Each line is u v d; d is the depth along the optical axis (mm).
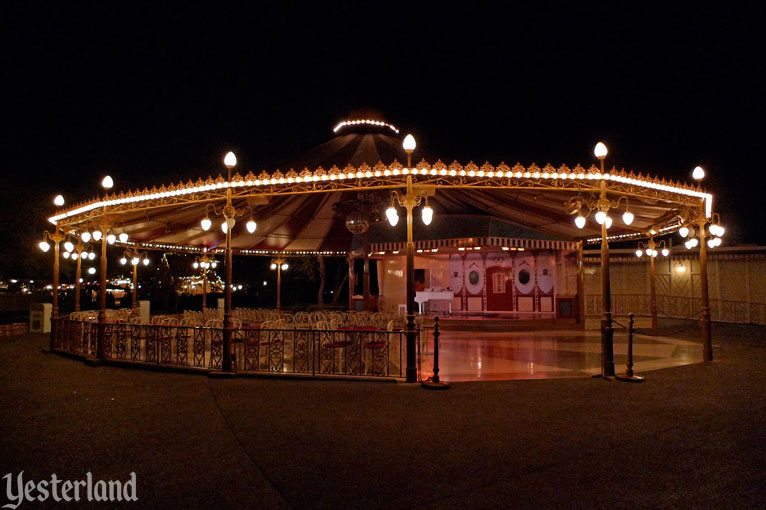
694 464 4586
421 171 8789
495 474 4348
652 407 6707
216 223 15438
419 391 7691
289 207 14789
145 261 19734
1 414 6453
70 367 10148
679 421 6027
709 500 3811
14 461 4727
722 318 21484
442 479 4234
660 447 5062
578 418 6156
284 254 22641
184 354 9828
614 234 17109
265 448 5055
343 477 4289
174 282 30641
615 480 4211
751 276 20641
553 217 15109
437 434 5504
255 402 7023
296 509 3672
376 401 7059
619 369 9656
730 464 4586
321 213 15836
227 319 9125
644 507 3691
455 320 17859
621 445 5125
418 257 22344
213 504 3768
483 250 20797
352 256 21047
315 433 5547
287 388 7949
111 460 4738
